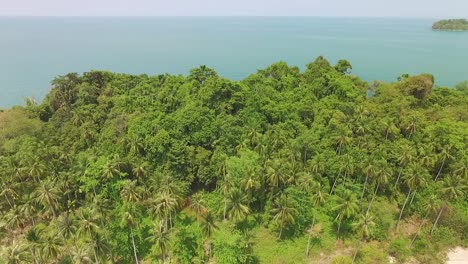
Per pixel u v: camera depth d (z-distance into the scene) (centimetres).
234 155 7662
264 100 9119
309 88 10725
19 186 6856
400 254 6222
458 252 6359
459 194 6297
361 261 6062
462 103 10475
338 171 7212
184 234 6178
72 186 6962
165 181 6359
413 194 6881
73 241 5762
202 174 7350
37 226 6588
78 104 10331
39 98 17900
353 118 8394
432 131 8212
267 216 6756
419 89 10562
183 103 9256
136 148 7488
